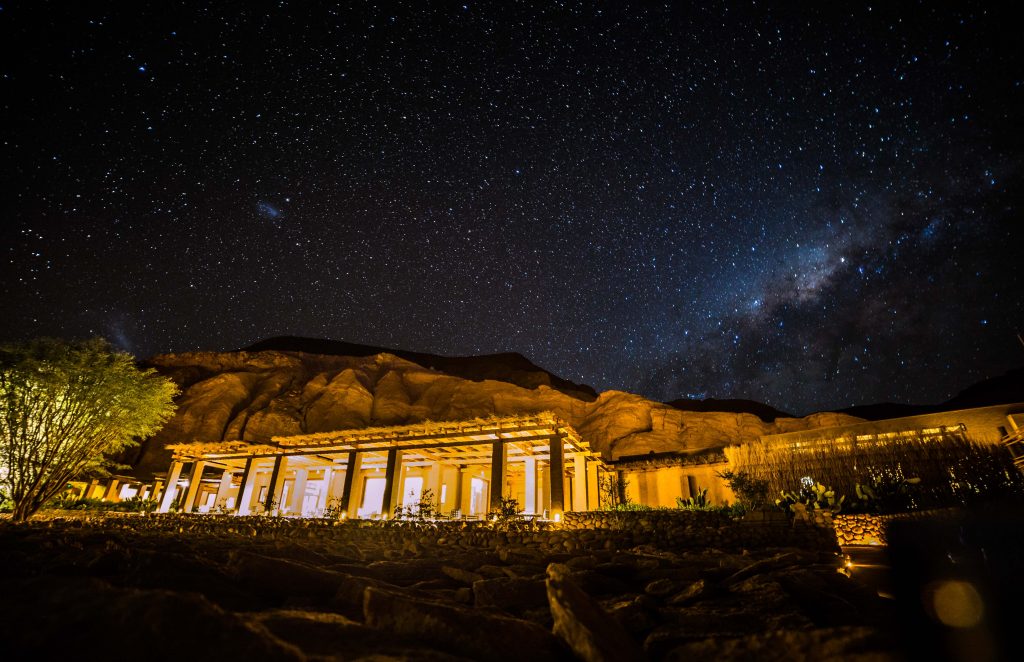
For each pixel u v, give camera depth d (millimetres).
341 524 14719
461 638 3066
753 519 11578
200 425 32094
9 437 14797
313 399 35188
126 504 20656
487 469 23141
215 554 6965
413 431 17156
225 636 2162
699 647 3213
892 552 5266
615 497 20531
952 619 3863
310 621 3041
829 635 2930
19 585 2619
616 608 4402
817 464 15359
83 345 16469
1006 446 13836
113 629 2166
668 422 28766
